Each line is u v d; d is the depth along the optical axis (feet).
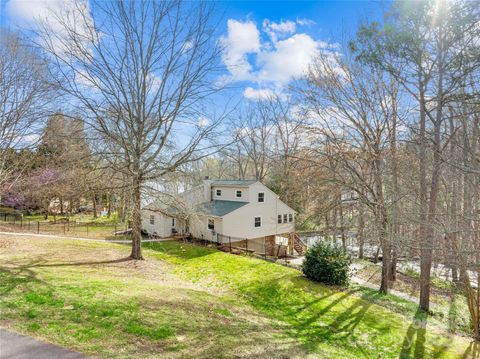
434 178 32.35
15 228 76.33
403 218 31.35
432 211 30.22
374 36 31.17
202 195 81.00
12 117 54.34
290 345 22.15
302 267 47.09
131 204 42.04
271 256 71.97
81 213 116.37
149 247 63.31
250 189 73.00
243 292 37.55
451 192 33.04
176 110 44.32
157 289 30.71
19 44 50.52
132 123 42.47
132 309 22.30
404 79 32.83
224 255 57.06
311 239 86.94
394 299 42.06
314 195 55.93
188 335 19.66
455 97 29.43
